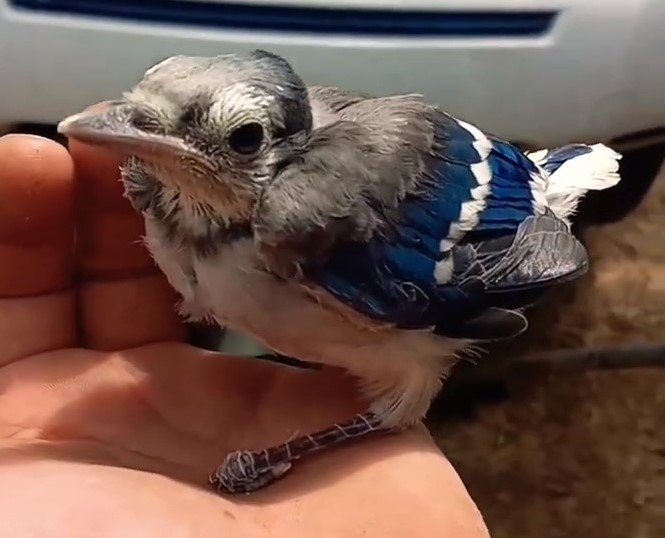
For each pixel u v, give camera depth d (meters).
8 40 0.25
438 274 0.20
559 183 0.23
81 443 0.20
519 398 0.33
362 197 0.18
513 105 0.26
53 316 0.22
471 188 0.20
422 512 0.19
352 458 0.20
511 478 0.31
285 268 0.18
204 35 0.25
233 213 0.18
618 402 0.33
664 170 0.40
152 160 0.17
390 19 0.25
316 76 0.26
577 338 0.34
